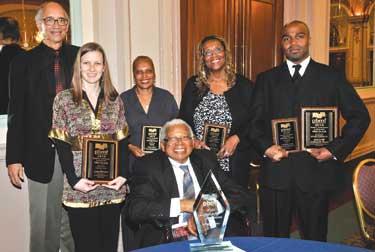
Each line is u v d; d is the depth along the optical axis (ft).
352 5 21.63
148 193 8.15
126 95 10.44
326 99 8.96
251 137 9.44
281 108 9.05
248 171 10.52
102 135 8.21
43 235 9.50
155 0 12.20
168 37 12.55
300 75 9.02
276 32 16.97
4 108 10.39
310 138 8.95
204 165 8.67
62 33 8.87
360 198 8.77
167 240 7.74
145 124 10.30
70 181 8.04
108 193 8.36
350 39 21.83
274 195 9.46
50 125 8.88
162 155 8.56
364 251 5.91
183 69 13.58
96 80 8.09
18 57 8.93
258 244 6.17
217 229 6.18
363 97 22.48
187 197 8.36
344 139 8.86
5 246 10.39
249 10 15.72
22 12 10.52
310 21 17.81
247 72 15.93
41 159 8.95
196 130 10.15
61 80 8.95
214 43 9.91
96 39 11.53
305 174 9.02
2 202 10.26
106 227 8.54
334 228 13.46
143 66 10.26
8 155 8.92
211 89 10.16
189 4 13.57
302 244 6.17
